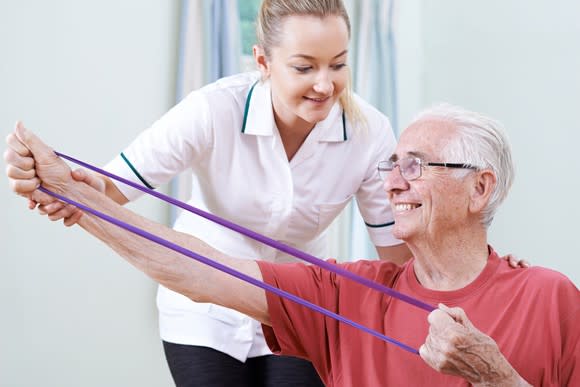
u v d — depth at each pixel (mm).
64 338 3494
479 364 1456
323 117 2035
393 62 4262
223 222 1725
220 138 2221
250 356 2314
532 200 4230
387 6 4238
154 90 3711
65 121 3498
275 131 2223
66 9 3482
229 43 3754
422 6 4574
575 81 4051
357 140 2312
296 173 2285
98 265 3561
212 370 2264
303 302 1594
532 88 4215
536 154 4211
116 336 3615
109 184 2152
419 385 1645
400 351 1673
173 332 2328
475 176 1671
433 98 4559
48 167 1632
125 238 1675
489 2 4352
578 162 4043
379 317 1724
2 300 3359
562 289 1642
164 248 1693
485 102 4379
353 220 4082
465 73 4441
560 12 4105
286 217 2318
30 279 3414
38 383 3441
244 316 2285
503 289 1668
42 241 3436
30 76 3414
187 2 3688
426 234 1689
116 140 3625
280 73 2018
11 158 1606
